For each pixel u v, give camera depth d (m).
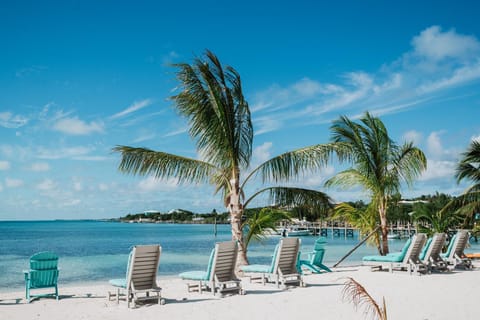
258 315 7.68
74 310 8.32
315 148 13.16
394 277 12.56
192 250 31.84
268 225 13.38
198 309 8.23
